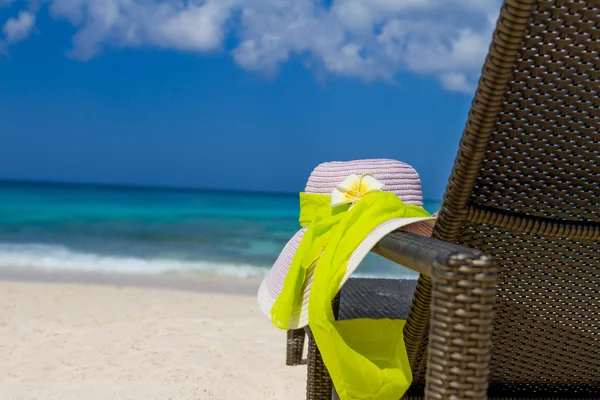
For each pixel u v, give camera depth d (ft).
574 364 5.21
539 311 4.88
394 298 8.14
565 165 4.19
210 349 14.02
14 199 104.53
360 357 4.42
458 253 3.14
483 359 3.08
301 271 5.50
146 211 85.97
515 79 3.85
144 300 19.84
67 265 29.01
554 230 4.29
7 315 16.67
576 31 3.65
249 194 155.12
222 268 30.68
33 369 12.28
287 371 12.52
